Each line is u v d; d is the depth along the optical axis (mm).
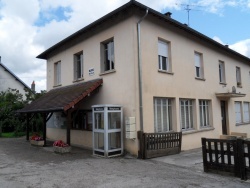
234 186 6098
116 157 9844
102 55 12031
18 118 19344
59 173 7195
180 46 12625
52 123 15945
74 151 11133
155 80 10969
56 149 10727
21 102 20266
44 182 6277
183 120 12648
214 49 15625
